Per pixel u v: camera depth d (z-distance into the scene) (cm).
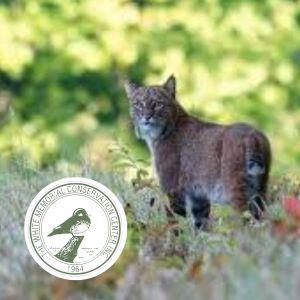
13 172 1551
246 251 1172
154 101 1513
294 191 1468
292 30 3250
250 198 1413
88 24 3225
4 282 1126
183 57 3175
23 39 3180
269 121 3114
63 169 1591
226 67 3170
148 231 1295
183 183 1487
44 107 3186
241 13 3225
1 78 3244
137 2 3347
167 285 1099
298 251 1138
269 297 1038
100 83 3216
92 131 3097
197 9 3234
